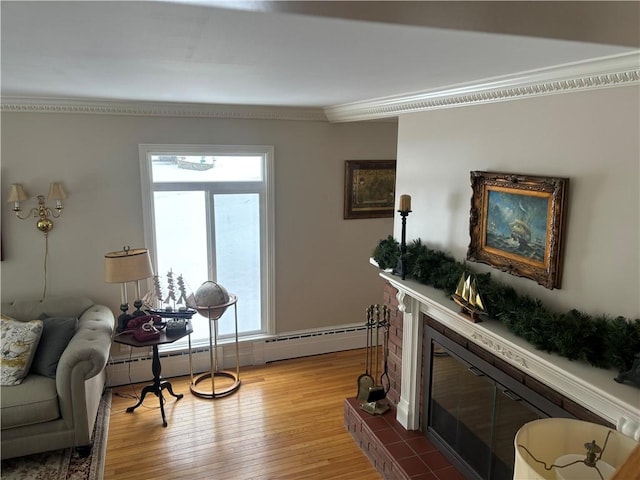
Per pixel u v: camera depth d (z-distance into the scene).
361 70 1.96
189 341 4.07
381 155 4.63
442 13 0.98
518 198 2.13
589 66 1.68
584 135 1.81
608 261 1.75
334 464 3.16
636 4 0.94
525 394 2.19
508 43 1.40
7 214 3.66
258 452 3.26
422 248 2.88
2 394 2.99
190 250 4.25
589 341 1.73
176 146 3.97
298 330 4.70
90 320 3.53
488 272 2.37
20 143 3.60
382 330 4.91
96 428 3.50
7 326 3.23
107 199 3.88
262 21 1.17
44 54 1.67
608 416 1.71
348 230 4.68
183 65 1.88
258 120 4.16
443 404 2.93
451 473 2.76
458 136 2.58
